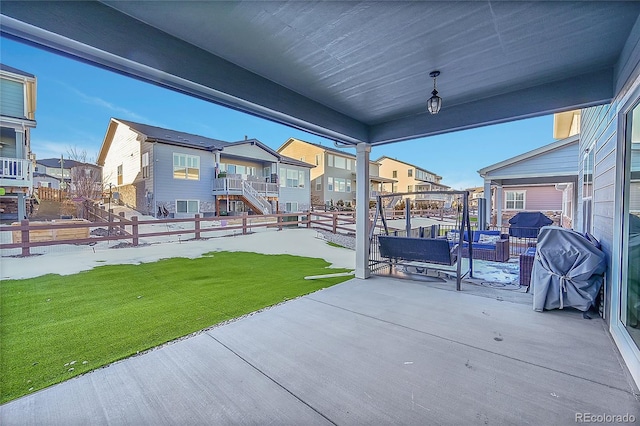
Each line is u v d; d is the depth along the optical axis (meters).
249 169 18.11
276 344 2.73
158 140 13.42
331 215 11.92
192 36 2.54
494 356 2.46
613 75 3.02
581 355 2.46
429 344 2.69
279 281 5.02
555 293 3.39
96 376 2.24
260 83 3.27
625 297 2.55
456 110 4.13
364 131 4.95
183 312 3.56
